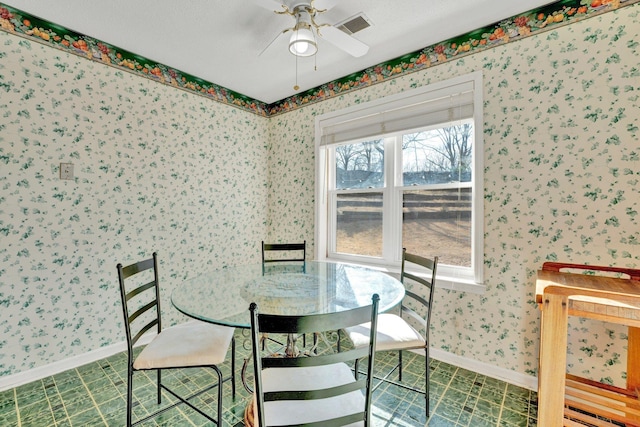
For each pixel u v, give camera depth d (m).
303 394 0.94
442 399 1.80
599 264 1.67
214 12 1.90
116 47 2.31
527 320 1.89
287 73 2.75
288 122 3.34
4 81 1.85
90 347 2.22
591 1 1.69
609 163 1.65
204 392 1.84
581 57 1.72
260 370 0.90
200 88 2.86
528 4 1.82
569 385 1.54
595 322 1.69
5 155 1.86
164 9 1.87
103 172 2.27
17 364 1.91
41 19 1.97
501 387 1.91
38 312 1.99
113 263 2.33
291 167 3.31
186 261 2.78
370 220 2.81
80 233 2.16
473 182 2.12
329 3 1.58
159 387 1.75
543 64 1.83
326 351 2.39
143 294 2.51
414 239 2.52
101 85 2.25
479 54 2.07
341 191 3.02
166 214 2.63
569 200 1.76
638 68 1.58
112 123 2.30
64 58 2.07
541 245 1.85
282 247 2.47
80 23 2.02
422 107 2.34
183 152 2.74
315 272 2.12
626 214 1.60
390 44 2.26
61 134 2.07
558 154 1.79
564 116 1.77
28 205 1.94
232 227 3.16
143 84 2.47
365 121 2.68
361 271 2.15
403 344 1.64
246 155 3.29
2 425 1.57
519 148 1.92
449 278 2.23
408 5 1.83
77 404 1.74
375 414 1.67
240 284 1.82
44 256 2.01
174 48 2.33
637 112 1.58
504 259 1.97
